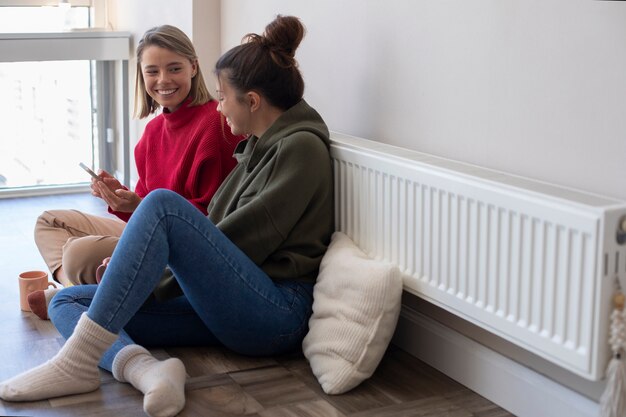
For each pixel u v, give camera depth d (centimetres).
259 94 234
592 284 166
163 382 198
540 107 198
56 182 445
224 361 234
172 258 212
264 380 222
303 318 231
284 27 235
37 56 409
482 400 215
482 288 193
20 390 204
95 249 261
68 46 415
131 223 206
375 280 212
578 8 187
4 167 432
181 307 236
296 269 232
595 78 184
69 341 208
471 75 218
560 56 192
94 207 417
